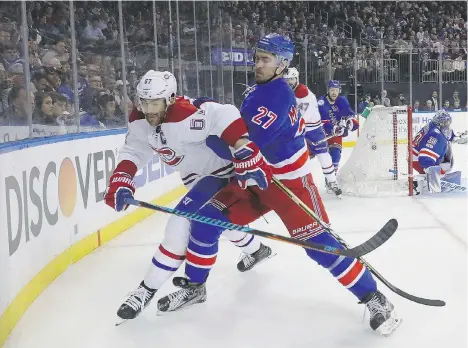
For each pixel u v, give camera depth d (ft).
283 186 8.08
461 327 8.11
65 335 8.21
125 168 8.54
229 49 31.81
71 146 12.09
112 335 8.17
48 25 14.71
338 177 20.24
